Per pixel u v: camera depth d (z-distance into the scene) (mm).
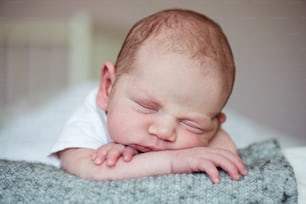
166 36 820
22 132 1640
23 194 611
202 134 825
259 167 678
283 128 2316
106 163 723
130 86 802
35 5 2596
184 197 590
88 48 2611
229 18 2342
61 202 590
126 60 843
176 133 780
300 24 2305
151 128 764
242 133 1868
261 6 2328
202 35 837
